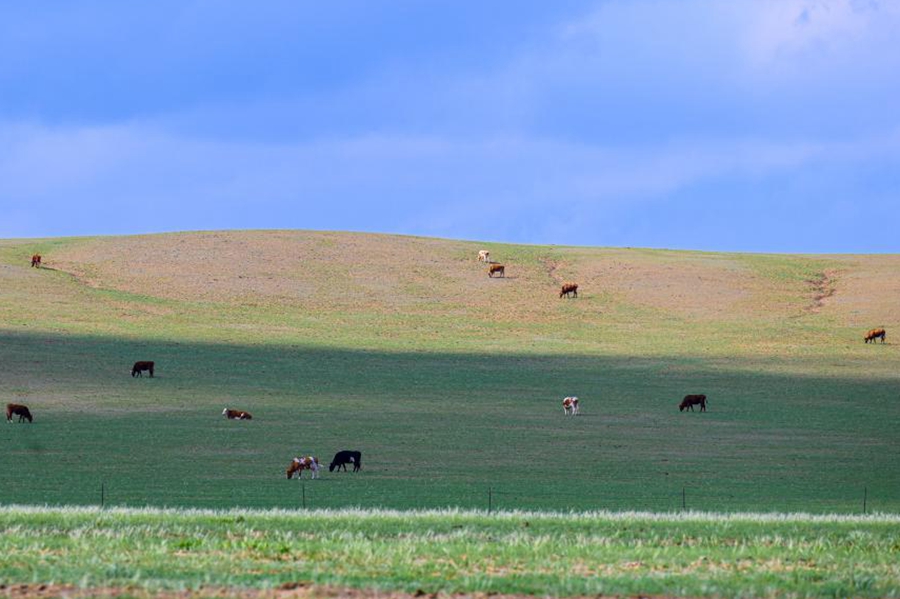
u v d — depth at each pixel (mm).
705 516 28219
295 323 92250
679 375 75125
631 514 28938
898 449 53312
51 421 55688
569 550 20672
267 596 15875
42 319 86812
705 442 54500
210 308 96312
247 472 44500
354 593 16250
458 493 40062
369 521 25219
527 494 40094
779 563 20016
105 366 72125
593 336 90438
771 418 61469
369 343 85125
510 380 72625
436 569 18422
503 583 17078
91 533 22375
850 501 40094
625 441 54344
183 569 17938
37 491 39156
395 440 53188
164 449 49469
